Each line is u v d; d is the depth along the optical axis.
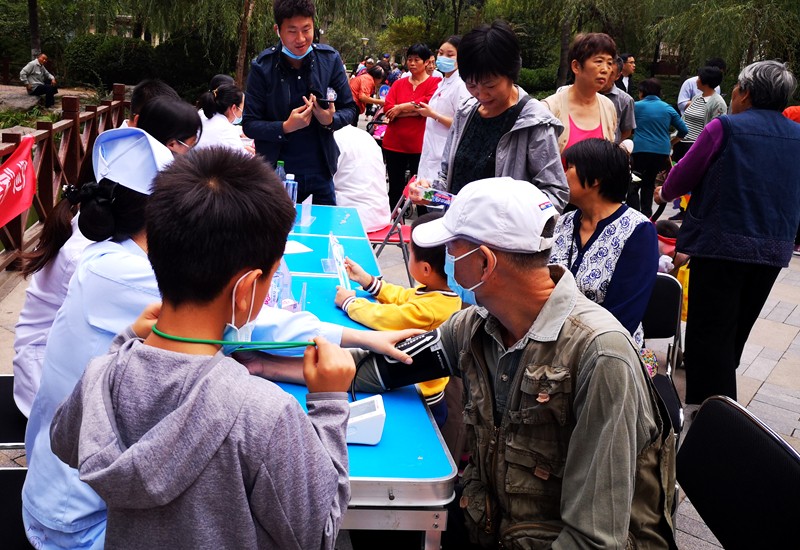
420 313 2.33
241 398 0.99
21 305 4.35
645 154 7.45
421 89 6.36
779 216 3.29
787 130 3.29
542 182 3.12
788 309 5.55
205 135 4.63
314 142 4.17
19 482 1.97
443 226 1.60
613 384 1.45
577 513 1.46
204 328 1.05
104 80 20.50
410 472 1.63
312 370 1.18
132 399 1.01
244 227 1.02
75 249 2.06
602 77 3.86
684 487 1.76
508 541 1.62
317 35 14.05
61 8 24.28
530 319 1.59
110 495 0.95
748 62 16.41
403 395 2.01
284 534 1.02
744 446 1.59
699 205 3.38
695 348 3.51
